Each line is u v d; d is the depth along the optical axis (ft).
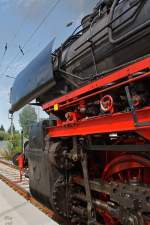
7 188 31.78
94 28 16.31
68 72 19.52
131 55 13.88
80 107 16.35
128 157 14.56
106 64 15.74
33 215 20.63
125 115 12.39
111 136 16.57
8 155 88.94
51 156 18.74
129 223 12.76
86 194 16.58
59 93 22.35
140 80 11.83
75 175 19.40
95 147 15.88
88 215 16.28
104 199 16.83
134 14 12.89
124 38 13.35
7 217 20.44
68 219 19.36
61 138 19.34
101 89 14.56
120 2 14.40
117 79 12.81
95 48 16.07
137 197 12.69
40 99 25.81
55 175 19.07
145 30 12.38
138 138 14.28
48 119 21.52
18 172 49.21
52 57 20.61
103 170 18.07
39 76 21.40
